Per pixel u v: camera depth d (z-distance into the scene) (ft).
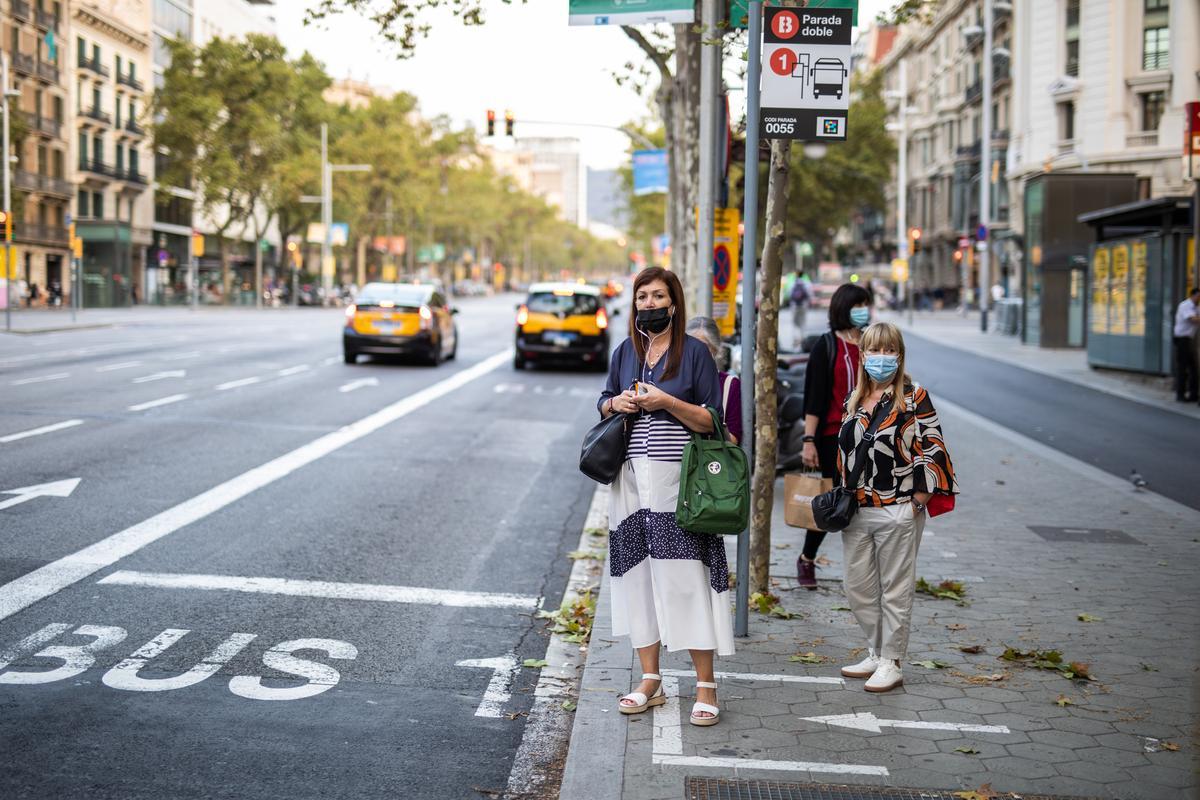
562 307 80.84
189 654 19.36
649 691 16.63
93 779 14.24
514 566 27.07
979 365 88.58
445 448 44.86
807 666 18.80
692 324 20.65
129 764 14.76
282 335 116.37
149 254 248.52
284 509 31.91
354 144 272.31
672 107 62.34
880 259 317.22
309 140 251.60
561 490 37.35
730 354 43.52
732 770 14.44
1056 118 158.30
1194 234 63.67
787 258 289.74
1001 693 17.48
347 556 27.02
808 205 205.77
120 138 233.76
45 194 205.05
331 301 255.29
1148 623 21.50
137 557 25.75
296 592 23.65
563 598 24.44
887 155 209.36
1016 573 25.48
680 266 53.98
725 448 15.98
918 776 14.32
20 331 114.01
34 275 204.64
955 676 18.31
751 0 20.84
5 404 51.62
